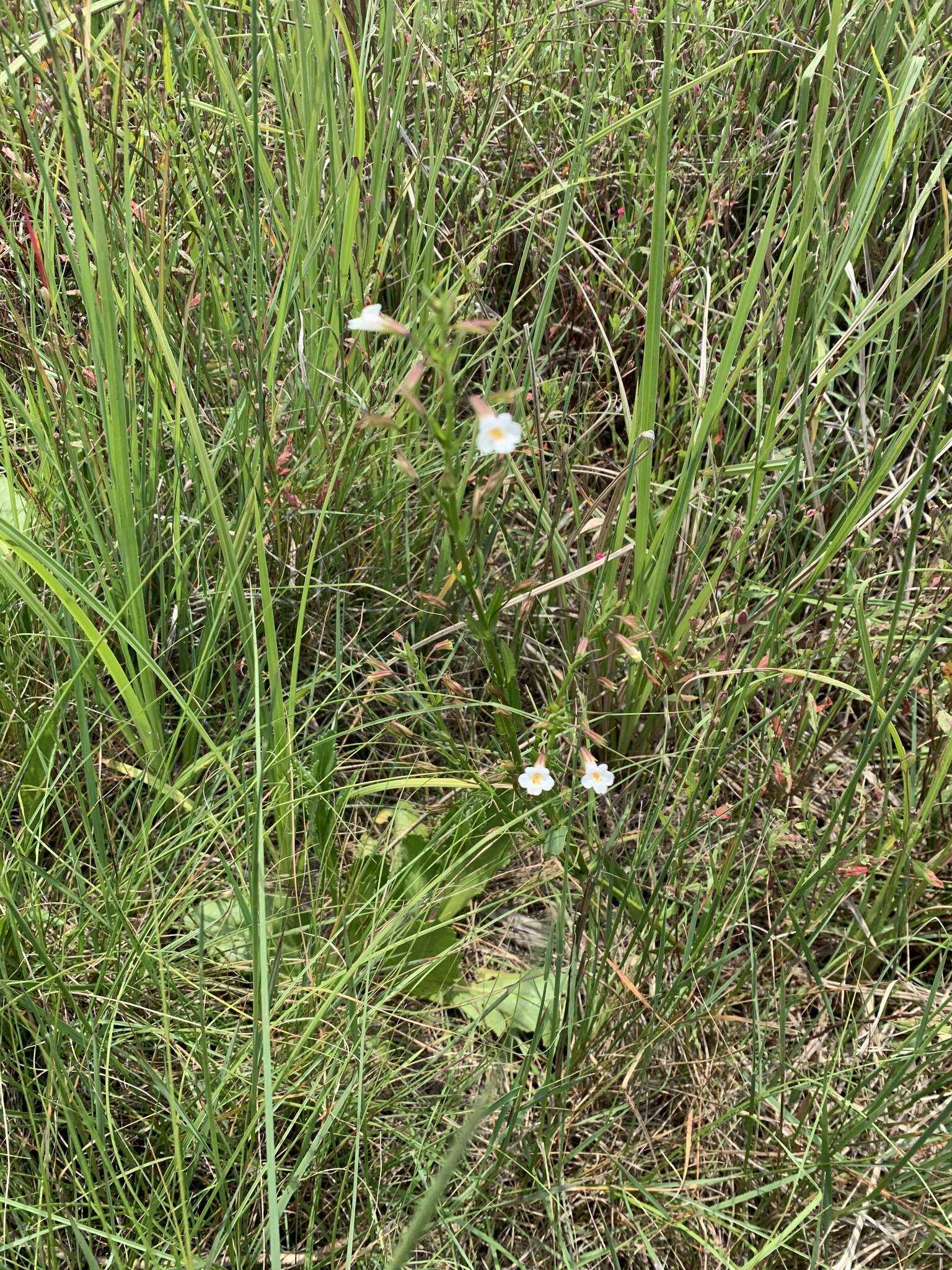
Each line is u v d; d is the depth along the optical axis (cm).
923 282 53
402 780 47
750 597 56
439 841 48
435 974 48
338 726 55
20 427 55
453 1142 43
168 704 54
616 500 51
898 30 69
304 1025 44
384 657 56
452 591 56
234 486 56
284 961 47
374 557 58
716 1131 45
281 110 54
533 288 65
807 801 52
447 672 54
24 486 52
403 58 59
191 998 45
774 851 51
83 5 48
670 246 61
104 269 44
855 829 52
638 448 50
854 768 57
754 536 59
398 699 53
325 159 59
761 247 49
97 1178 41
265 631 45
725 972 49
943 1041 45
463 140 67
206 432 56
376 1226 41
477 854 49
